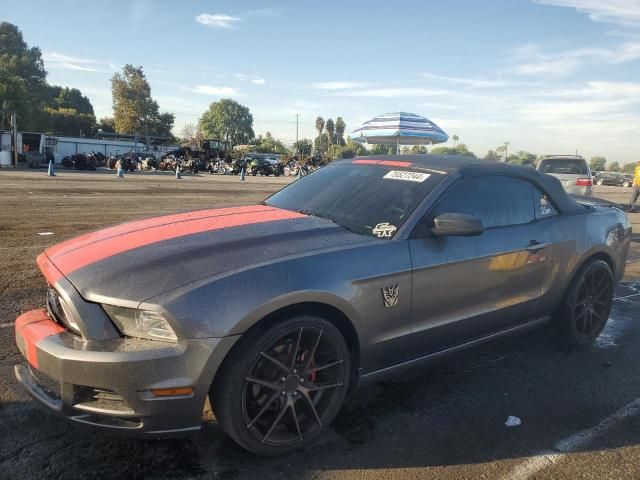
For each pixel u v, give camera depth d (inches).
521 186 152.4
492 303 137.3
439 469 103.6
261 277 97.8
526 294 146.9
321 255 107.3
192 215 135.2
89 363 88.4
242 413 97.4
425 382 142.9
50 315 105.4
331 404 109.7
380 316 113.1
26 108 1619.1
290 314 101.5
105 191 683.4
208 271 97.2
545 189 159.8
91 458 101.3
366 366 115.6
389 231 121.1
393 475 101.0
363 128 550.0
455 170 137.6
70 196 592.7
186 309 90.5
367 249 113.4
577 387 142.8
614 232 176.6
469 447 111.7
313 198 144.5
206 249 104.7
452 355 135.5
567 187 490.9
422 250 120.3
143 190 732.7
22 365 109.3
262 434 101.4
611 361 161.8
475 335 137.3
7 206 471.8
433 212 127.0
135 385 88.5
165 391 89.8
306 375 105.8
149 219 134.1
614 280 179.9
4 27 3361.2
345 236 117.9
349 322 110.0
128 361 87.6
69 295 95.7
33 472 96.3
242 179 1243.8
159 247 106.5
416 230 122.2
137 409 89.9
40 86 3380.9
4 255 265.3
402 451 109.2
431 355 128.3
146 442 107.3
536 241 147.3
